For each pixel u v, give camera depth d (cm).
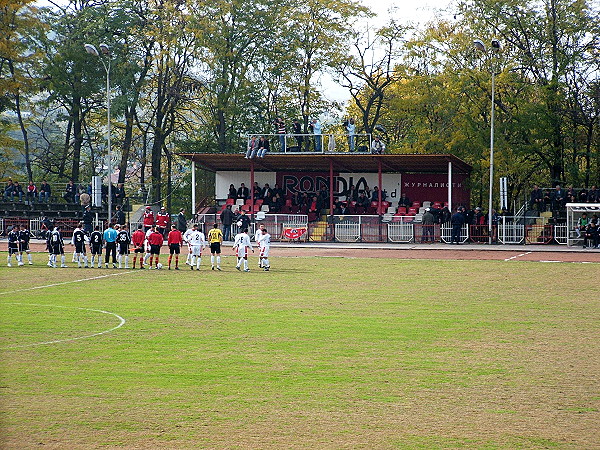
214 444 1166
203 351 1791
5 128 7344
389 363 1670
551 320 2217
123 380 1531
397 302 2583
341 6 7256
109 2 7356
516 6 6328
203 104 7688
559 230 5266
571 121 6306
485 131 6556
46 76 7131
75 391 1455
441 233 5441
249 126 7650
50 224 5897
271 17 7269
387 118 7969
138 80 7388
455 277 3350
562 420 1278
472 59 6675
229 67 7350
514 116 6362
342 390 1456
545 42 6319
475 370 1611
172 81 7406
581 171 6481
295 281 3228
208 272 3659
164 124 7662
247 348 1822
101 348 1827
